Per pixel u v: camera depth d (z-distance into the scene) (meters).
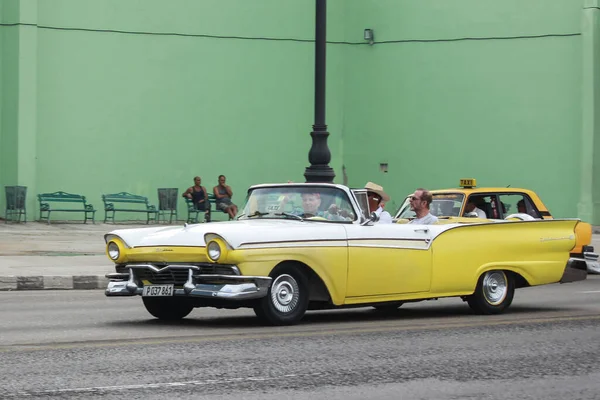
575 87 37.22
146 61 36.91
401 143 39.03
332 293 13.55
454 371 10.10
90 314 14.85
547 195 37.59
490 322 14.18
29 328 13.00
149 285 13.16
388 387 9.24
